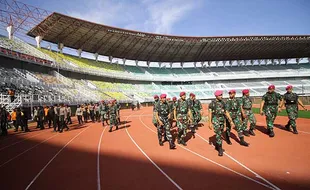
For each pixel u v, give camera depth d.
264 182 4.85
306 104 30.78
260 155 6.90
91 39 52.31
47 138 12.72
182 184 4.94
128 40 55.09
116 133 13.40
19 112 16.47
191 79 68.31
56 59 45.69
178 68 74.94
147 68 71.81
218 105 7.35
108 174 5.86
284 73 67.19
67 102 30.22
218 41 58.34
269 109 9.58
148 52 63.53
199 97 62.09
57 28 45.22
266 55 70.38
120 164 6.74
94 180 5.45
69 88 38.81
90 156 7.91
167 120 8.78
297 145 7.86
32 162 7.49
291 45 61.75
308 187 4.52
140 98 57.41
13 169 6.75
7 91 24.17
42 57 41.22
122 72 62.41
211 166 6.11
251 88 65.00
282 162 6.13
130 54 63.75
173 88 66.75
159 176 5.52
